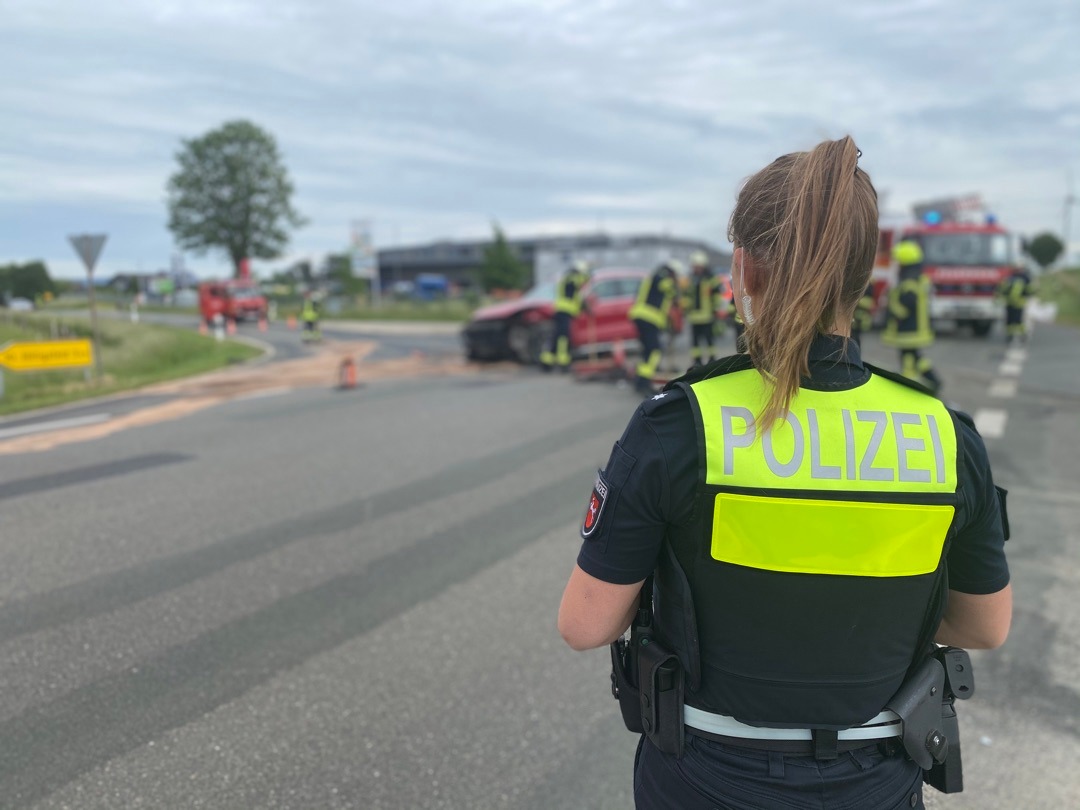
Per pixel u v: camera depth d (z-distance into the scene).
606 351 14.92
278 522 5.47
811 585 1.15
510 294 50.78
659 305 10.66
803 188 1.16
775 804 1.19
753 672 1.18
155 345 20.33
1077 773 2.82
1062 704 3.25
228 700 3.27
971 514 1.22
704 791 1.22
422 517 5.57
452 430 8.50
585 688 3.38
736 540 1.14
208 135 70.25
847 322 1.21
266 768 2.84
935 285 18.30
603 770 2.85
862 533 1.14
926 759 1.25
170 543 5.07
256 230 72.06
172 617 4.01
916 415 1.19
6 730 3.05
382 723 3.12
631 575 1.22
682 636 1.22
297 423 9.05
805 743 1.20
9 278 48.22
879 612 1.17
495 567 4.67
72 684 3.38
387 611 4.10
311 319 25.48
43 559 4.80
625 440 1.22
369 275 49.62
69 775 2.79
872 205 1.18
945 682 1.34
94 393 12.58
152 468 7.02
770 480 1.13
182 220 71.00
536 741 3.01
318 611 4.09
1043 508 5.64
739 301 1.28
